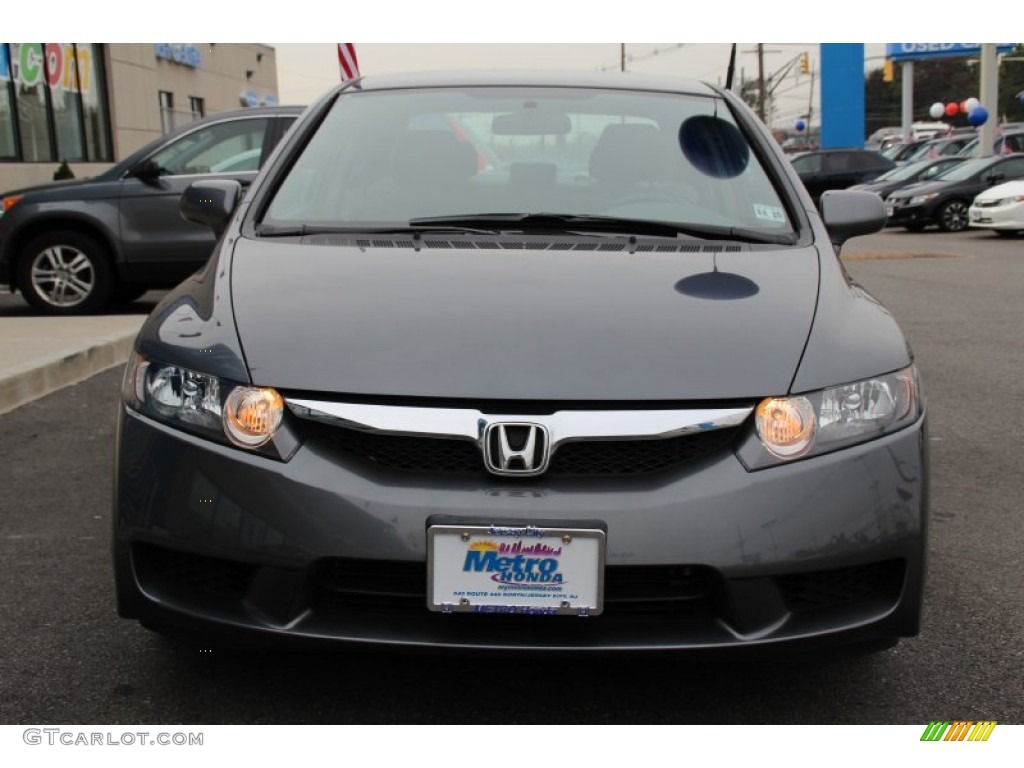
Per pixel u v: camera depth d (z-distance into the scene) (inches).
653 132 135.2
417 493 84.6
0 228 326.6
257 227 119.6
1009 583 128.0
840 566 86.5
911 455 90.3
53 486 166.1
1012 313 358.9
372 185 127.2
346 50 367.6
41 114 725.9
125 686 100.8
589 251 111.2
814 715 96.6
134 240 327.0
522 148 132.7
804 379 89.6
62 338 269.7
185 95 969.5
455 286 100.6
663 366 88.9
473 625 85.9
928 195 800.3
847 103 1615.4
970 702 99.3
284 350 91.0
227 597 88.7
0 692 99.7
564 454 86.2
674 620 86.4
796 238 118.4
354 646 85.6
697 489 85.0
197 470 88.0
